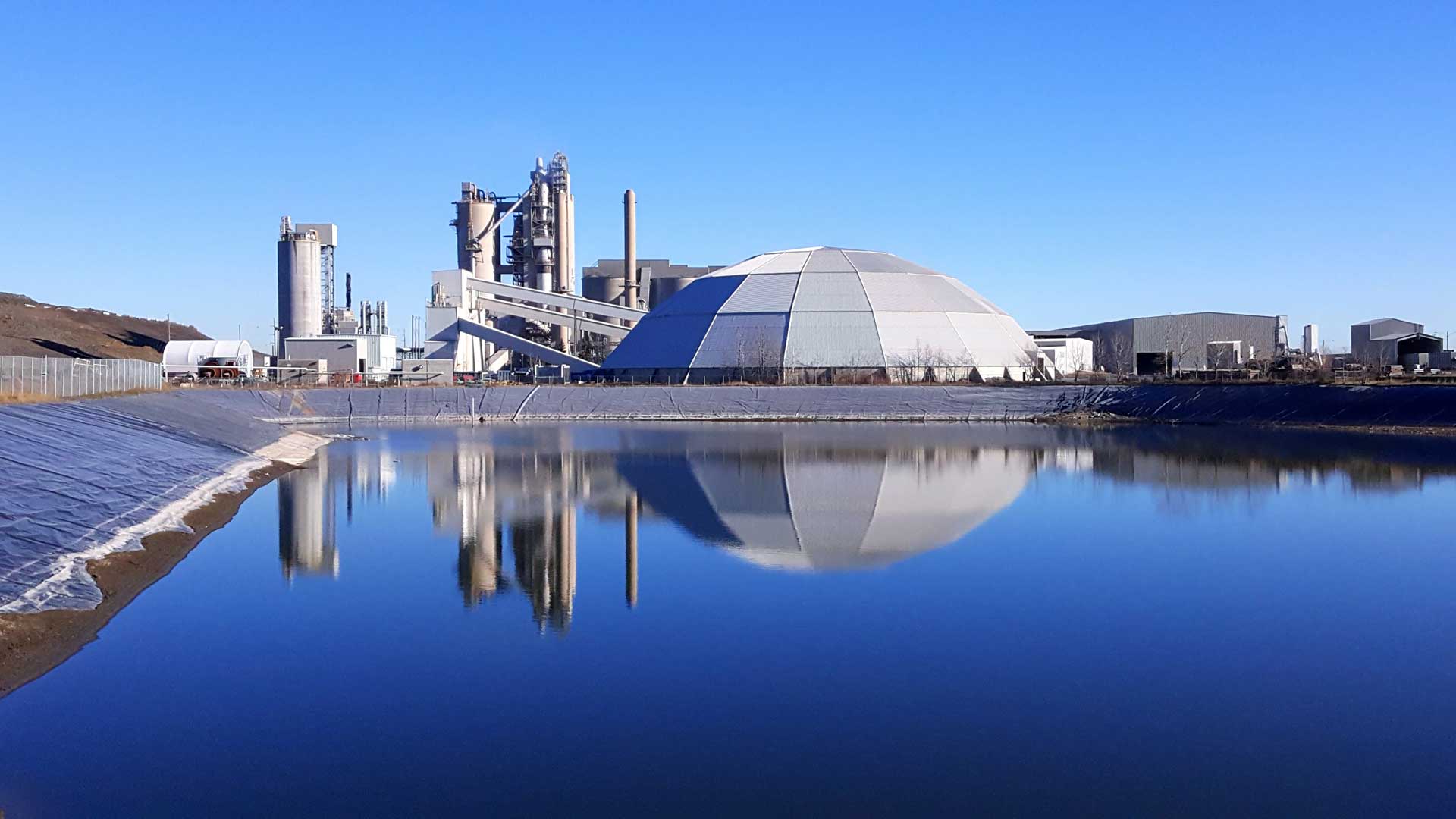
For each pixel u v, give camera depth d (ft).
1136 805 65.16
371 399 384.68
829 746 73.77
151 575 121.60
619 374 447.83
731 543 143.23
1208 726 77.36
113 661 90.63
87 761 70.69
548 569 127.34
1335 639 98.37
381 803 65.10
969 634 100.12
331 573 124.06
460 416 381.19
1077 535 149.59
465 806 64.75
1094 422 356.38
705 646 96.12
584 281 639.35
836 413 381.40
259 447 247.70
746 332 440.04
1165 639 98.58
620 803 65.26
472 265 540.52
